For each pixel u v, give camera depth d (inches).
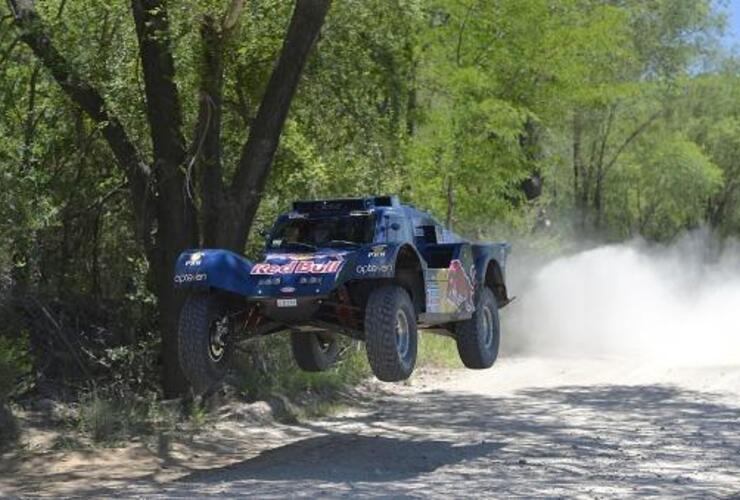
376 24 690.8
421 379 825.5
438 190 977.5
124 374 601.9
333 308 456.4
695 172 1755.7
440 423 596.4
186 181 569.9
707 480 414.6
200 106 585.6
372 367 431.8
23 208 555.2
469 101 973.2
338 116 708.7
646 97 1549.0
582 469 441.4
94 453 485.7
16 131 617.6
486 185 1019.3
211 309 442.3
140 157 603.2
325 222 464.8
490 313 531.8
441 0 1007.0
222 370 449.7
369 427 583.2
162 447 502.3
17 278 600.4
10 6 588.4
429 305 454.9
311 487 397.1
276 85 585.6
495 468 445.4
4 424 496.1
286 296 428.1
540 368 897.5
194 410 559.8
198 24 581.0
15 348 516.7
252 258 682.2
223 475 438.6
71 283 634.8
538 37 1034.1
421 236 494.3
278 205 705.0
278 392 636.1
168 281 582.9
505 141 1021.2
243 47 633.6
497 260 540.1
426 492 383.2
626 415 613.9
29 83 638.5
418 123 979.9
